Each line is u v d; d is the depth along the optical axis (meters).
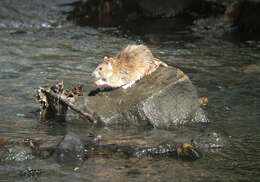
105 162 9.09
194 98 11.90
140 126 11.29
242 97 13.89
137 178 8.38
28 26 25.58
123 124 11.33
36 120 11.80
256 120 11.95
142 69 12.20
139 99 11.37
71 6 33.38
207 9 29.42
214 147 10.03
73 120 11.59
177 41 22.20
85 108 11.50
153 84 11.92
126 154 9.45
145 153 9.48
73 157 9.30
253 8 25.53
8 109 12.52
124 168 8.83
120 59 12.22
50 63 17.62
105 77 12.21
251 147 10.08
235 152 9.77
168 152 9.58
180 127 11.38
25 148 9.60
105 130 10.95
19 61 17.81
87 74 16.12
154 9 28.77
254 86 14.93
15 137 10.38
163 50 20.19
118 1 29.73
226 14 27.52
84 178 8.37
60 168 8.81
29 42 21.34
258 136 10.80
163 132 10.85
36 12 30.16
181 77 11.90
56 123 11.55
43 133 10.73
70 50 19.91
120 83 12.24
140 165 8.98
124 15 28.89
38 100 12.27
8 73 16.11
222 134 10.86
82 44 21.19
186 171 8.74
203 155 9.58
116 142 9.97
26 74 16.05
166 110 11.48
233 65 17.66
